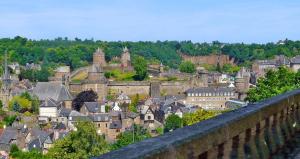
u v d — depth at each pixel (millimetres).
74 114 189125
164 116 188875
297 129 14914
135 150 6066
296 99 15008
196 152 7422
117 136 165000
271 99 13055
